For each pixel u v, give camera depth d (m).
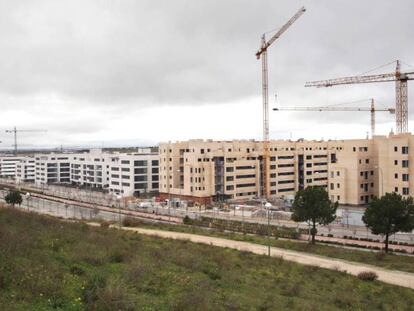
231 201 138.25
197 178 135.50
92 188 195.75
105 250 31.33
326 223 69.50
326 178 164.25
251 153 148.50
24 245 26.50
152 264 29.64
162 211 120.06
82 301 18.41
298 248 61.50
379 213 61.03
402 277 44.66
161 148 149.50
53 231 36.47
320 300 29.72
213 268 33.25
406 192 107.88
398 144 109.19
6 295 17.50
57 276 21.41
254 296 26.56
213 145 143.62
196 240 63.00
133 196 155.25
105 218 104.88
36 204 137.62
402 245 70.88
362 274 41.91
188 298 21.16
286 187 154.38
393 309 30.64
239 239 67.75
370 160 122.19
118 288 19.89
